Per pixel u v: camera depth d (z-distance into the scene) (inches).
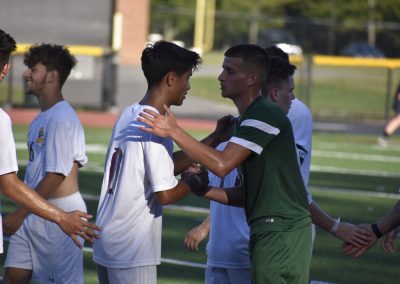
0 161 415.5
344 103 2591.0
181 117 2101.4
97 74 2132.1
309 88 2046.0
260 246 424.2
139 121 410.0
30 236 515.8
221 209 486.6
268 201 423.5
